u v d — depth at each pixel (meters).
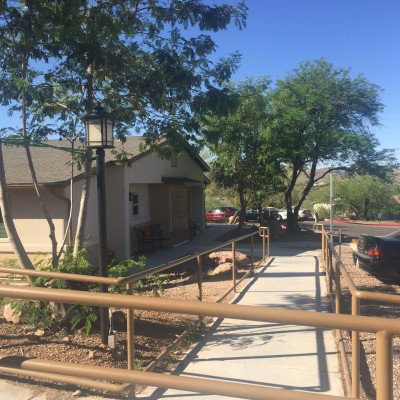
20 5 6.74
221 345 5.93
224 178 22.47
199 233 24.73
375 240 10.27
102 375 2.59
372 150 24.33
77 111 7.41
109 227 14.26
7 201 6.50
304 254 16.59
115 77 7.59
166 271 13.16
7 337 5.71
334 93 23.67
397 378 5.03
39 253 11.23
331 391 4.51
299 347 5.80
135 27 7.48
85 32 6.97
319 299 8.65
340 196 45.09
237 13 7.23
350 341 6.02
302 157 23.38
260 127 20.86
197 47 7.34
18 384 4.23
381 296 3.63
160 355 5.11
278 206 48.19
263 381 4.77
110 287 6.27
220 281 10.91
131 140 17.25
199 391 2.37
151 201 18.73
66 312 6.07
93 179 12.78
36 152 14.60
